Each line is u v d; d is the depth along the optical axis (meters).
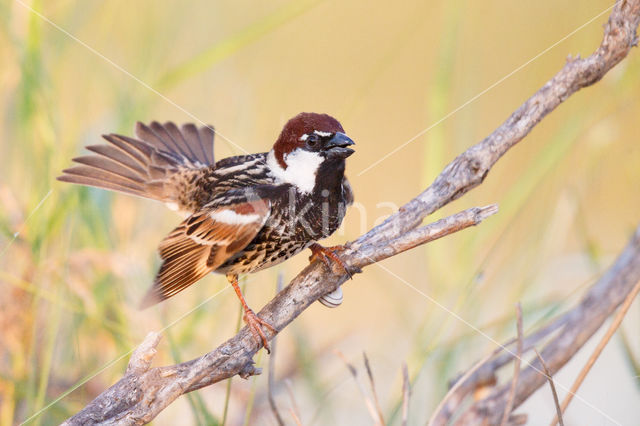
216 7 14.35
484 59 16.17
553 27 15.90
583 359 10.83
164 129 10.84
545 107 7.15
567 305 10.09
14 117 10.67
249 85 13.20
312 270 7.23
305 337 10.03
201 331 9.89
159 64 11.83
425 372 9.72
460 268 9.82
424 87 16.14
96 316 8.63
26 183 9.80
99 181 9.82
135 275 9.23
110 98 11.86
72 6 11.94
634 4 6.85
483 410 8.15
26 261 8.68
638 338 10.77
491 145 7.20
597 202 13.26
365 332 11.83
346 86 15.62
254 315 7.12
